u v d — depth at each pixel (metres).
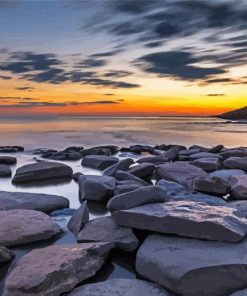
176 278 2.39
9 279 2.35
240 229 2.80
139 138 14.91
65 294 2.36
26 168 5.98
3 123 29.94
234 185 4.61
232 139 14.67
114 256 2.93
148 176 5.89
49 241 3.22
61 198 4.31
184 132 19.03
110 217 3.43
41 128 21.86
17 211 3.63
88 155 8.16
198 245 2.70
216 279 2.36
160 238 2.87
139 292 2.32
